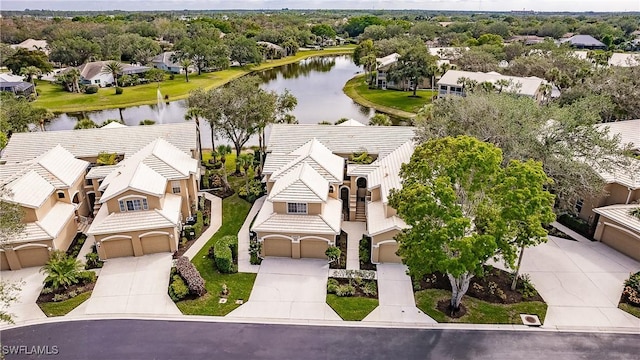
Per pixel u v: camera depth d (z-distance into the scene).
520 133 37.12
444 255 24.56
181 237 37.94
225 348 26.17
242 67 146.00
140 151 43.59
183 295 30.34
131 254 35.31
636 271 32.91
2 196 30.52
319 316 28.77
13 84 96.56
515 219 25.00
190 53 131.12
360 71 143.50
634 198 37.47
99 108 94.12
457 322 28.05
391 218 33.81
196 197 42.62
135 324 28.09
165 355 25.69
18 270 33.69
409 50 101.06
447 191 24.58
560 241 37.03
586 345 26.05
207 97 48.81
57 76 118.81
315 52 186.50
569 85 79.50
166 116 87.38
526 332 27.12
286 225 34.09
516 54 120.12
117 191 34.59
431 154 27.31
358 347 26.12
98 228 33.91
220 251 33.56
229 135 50.81
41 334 27.25
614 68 67.00
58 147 42.47
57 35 166.62
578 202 41.12
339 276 32.88
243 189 46.56
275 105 52.94
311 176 37.03
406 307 29.50
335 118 83.88
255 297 30.61
